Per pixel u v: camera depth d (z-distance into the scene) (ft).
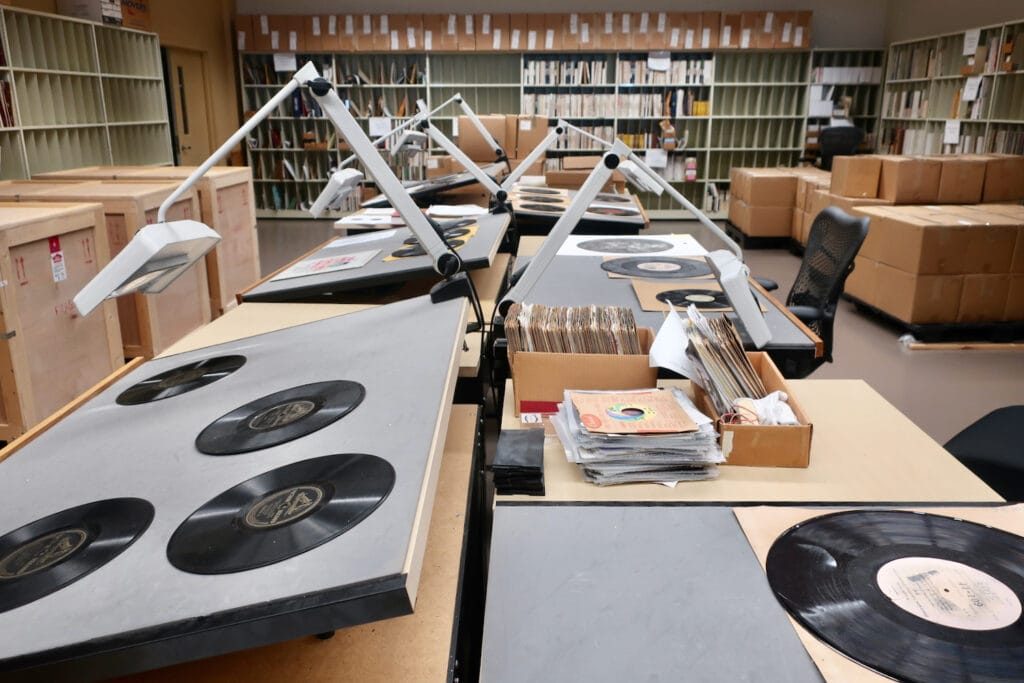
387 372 3.95
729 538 3.68
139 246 3.37
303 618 2.19
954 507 3.87
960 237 14.01
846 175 18.66
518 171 10.25
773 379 5.12
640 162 5.65
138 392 4.20
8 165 18.34
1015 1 21.70
